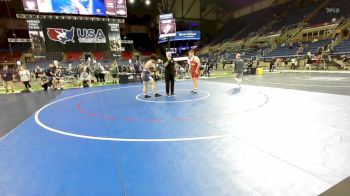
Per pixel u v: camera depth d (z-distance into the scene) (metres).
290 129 4.51
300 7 31.19
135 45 45.28
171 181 2.82
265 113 5.84
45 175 3.09
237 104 7.09
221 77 17.81
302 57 22.86
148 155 3.58
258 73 19.11
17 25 35.34
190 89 11.06
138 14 41.53
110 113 6.53
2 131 5.20
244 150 3.62
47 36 23.23
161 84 14.10
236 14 44.03
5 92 13.49
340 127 4.50
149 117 5.89
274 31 31.09
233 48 35.78
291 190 2.55
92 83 16.50
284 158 3.30
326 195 1.80
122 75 15.77
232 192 2.56
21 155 3.77
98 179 2.93
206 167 3.13
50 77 13.86
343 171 2.89
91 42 25.06
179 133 4.55
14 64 30.70
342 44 20.92
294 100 7.37
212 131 4.59
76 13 22.02
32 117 6.49
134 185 2.76
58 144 4.21
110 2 23.16
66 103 8.57
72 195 2.62
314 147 3.62
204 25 43.25
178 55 42.22
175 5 38.97
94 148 3.95
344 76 14.41
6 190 2.77
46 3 20.77
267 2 36.84
